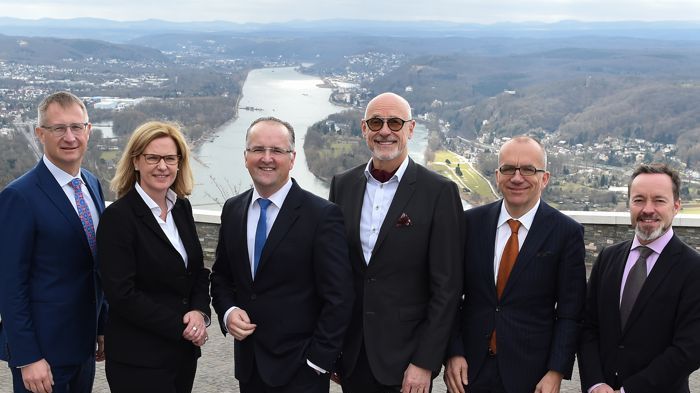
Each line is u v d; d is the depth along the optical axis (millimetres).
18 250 3029
